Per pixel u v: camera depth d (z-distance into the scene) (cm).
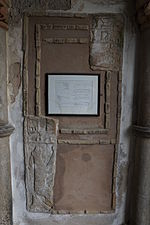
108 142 175
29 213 181
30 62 169
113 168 178
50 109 172
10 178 173
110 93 172
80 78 170
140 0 154
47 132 173
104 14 166
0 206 163
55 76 170
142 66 164
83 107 173
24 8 164
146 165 167
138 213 173
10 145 175
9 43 167
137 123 172
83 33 167
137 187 172
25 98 170
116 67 170
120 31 167
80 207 181
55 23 166
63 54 169
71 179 179
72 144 175
